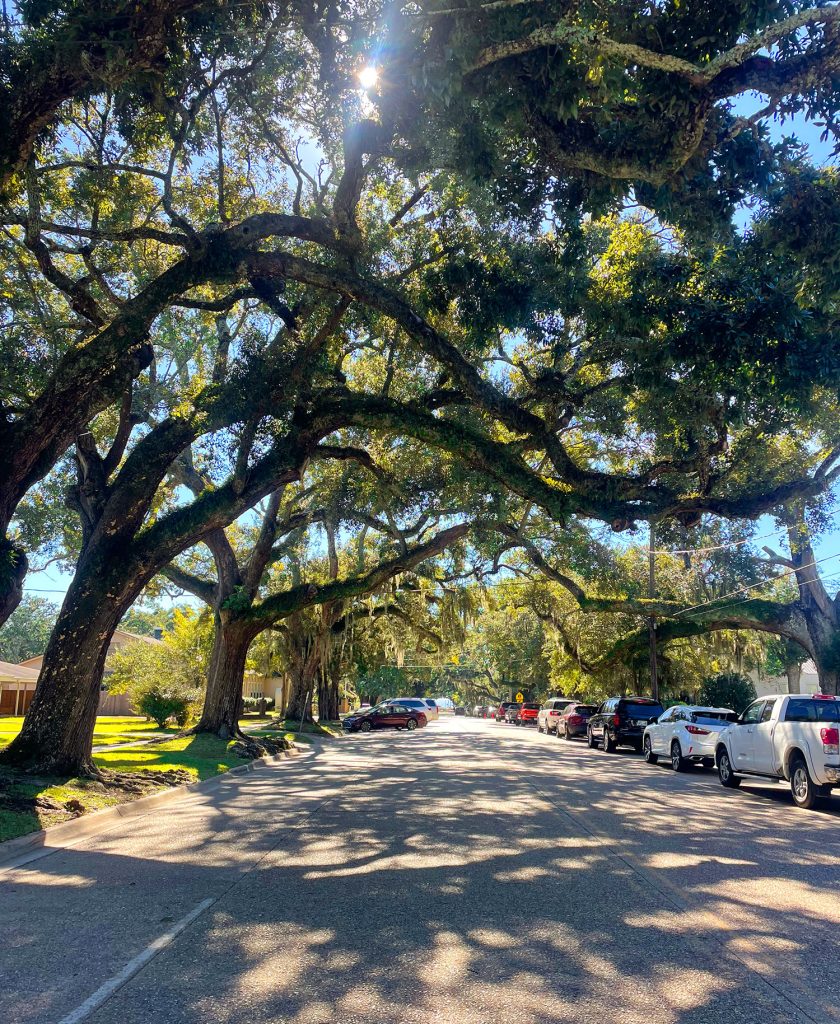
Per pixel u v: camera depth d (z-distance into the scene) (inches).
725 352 470.3
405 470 852.0
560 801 525.7
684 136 371.6
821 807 533.6
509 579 1505.9
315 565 1599.4
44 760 512.1
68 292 530.0
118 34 389.1
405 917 245.9
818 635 1071.6
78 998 180.1
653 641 1362.0
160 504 965.8
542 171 476.4
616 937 228.1
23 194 605.9
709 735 791.7
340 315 610.9
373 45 394.0
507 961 206.8
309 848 357.1
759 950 217.8
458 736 1531.7
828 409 705.6
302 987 187.5
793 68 351.6
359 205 671.8
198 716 1392.7
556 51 344.5
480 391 554.6
